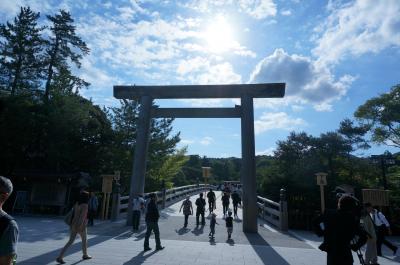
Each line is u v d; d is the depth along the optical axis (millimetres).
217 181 73312
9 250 2975
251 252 10609
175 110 18156
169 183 32031
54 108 24750
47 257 8547
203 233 14398
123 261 8516
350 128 28516
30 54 27453
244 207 15562
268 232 15797
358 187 22750
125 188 25156
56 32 29703
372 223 9484
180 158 32594
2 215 3096
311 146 28094
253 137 16422
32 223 15758
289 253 10656
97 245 10719
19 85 27062
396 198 19312
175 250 10375
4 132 22719
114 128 26141
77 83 29406
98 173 25391
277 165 27688
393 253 12195
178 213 22266
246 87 16984
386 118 24094
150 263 8406
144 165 17297
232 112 17453
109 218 19656
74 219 8289
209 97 17484
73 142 25109
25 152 24656
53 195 20719
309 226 17859
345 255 4617
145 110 17734
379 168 26484
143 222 17469
